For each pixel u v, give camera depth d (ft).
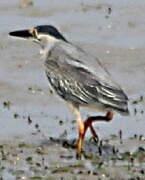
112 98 46.80
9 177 43.86
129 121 53.01
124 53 66.28
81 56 48.88
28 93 58.08
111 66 63.72
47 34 49.80
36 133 50.90
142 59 64.95
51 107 55.62
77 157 46.57
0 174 44.27
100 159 46.52
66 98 48.60
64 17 74.69
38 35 50.11
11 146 48.57
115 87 47.06
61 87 48.65
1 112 54.60
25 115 54.08
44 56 49.80
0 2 78.95
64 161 46.19
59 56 49.01
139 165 45.55
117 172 44.39
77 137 50.26
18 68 63.21
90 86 47.55
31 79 60.90
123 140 49.73
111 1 78.54
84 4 77.82
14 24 73.05
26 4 77.41
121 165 45.52
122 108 46.65
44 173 44.29
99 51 66.85
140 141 49.49
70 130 51.47
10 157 46.73
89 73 47.88
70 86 48.24
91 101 47.57
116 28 72.18
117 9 76.38
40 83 60.08
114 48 67.41
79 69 48.24
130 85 59.93
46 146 48.60
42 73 62.18
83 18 74.33
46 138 50.06
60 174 44.06
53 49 49.42
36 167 45.19
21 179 43.52
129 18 74.23
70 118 53.62
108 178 43.50
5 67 63.46
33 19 74.28
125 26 72.54
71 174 44.04
